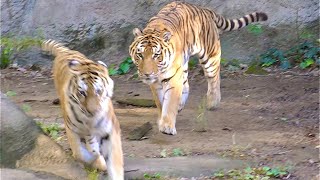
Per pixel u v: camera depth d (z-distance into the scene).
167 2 18.41
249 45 18.12
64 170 8.82
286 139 11.07
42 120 12.16
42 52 18.44
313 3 18.11
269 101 14.15
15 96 15.16
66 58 9.01
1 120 8.95
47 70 18.30
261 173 9.27
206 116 12.81
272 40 18.14
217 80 13.37
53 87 16.39
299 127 11.91
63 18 18.64
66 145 10.55
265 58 17.69
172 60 11.22
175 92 11.38
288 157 10.02
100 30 18.53
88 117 8.15
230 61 17.92
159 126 11.45
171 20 11.76
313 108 13.32
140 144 10.85
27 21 18.78
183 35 11.91
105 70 8.27
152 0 18.45
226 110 13.34
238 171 9.31
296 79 16.34
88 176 8.70
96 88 7.98
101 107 8.09
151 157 10.11
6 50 18.33
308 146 10.65
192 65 17.53
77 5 18.66
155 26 11.40
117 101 14.13
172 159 9.92
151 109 13.66
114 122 8.44
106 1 18.58
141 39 11.05
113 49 18.53
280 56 17.61
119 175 8.37
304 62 17.27
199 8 13.08
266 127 11.94
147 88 16.02
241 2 18.28
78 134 8.55
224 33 18.12
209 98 13.32
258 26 18.06
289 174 9.25
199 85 16.28
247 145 10.65
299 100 14.16
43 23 18.69
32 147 8.99
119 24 18.52
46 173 8.65
